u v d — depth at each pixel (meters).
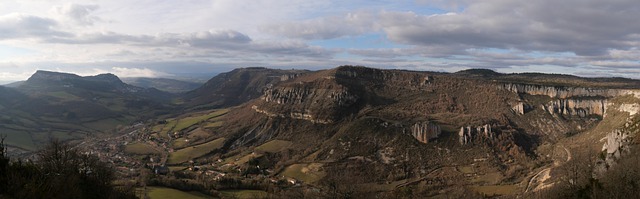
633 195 81.31
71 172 70.88
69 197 61.66
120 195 85.69
